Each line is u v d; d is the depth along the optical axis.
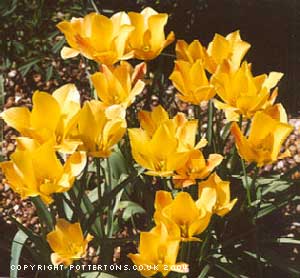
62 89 0.90
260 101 0.94
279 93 1.62
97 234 1.08
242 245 1.13
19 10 1.59
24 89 1.59
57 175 0.86
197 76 0.98
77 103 0.87
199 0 1.64
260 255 1.12
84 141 0.88
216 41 1.03
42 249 1.02
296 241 1.12
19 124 0.88
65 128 0.87
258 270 1.17
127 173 1.14
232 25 1.68
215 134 1.18
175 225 0.85
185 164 0.90
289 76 1.65
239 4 1.67
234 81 0.96
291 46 1.68
